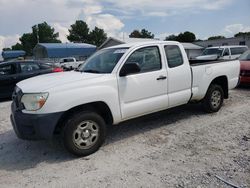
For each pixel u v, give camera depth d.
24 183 3.70
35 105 4.09
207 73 6.22
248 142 4.73
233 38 46.19
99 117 4.52
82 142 4.37
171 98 5.48
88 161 4.25
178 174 3.71
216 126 5.64
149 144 4.82
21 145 5.07
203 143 4.76
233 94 9.03
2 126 6.36
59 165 4.17
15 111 4.33
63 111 4.14
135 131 5.53
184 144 4.75
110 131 5.58
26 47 105.44
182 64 5.71
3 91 9.88
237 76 7.14
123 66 4.80
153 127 5.73
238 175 3.61
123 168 3.96
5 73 9.94
